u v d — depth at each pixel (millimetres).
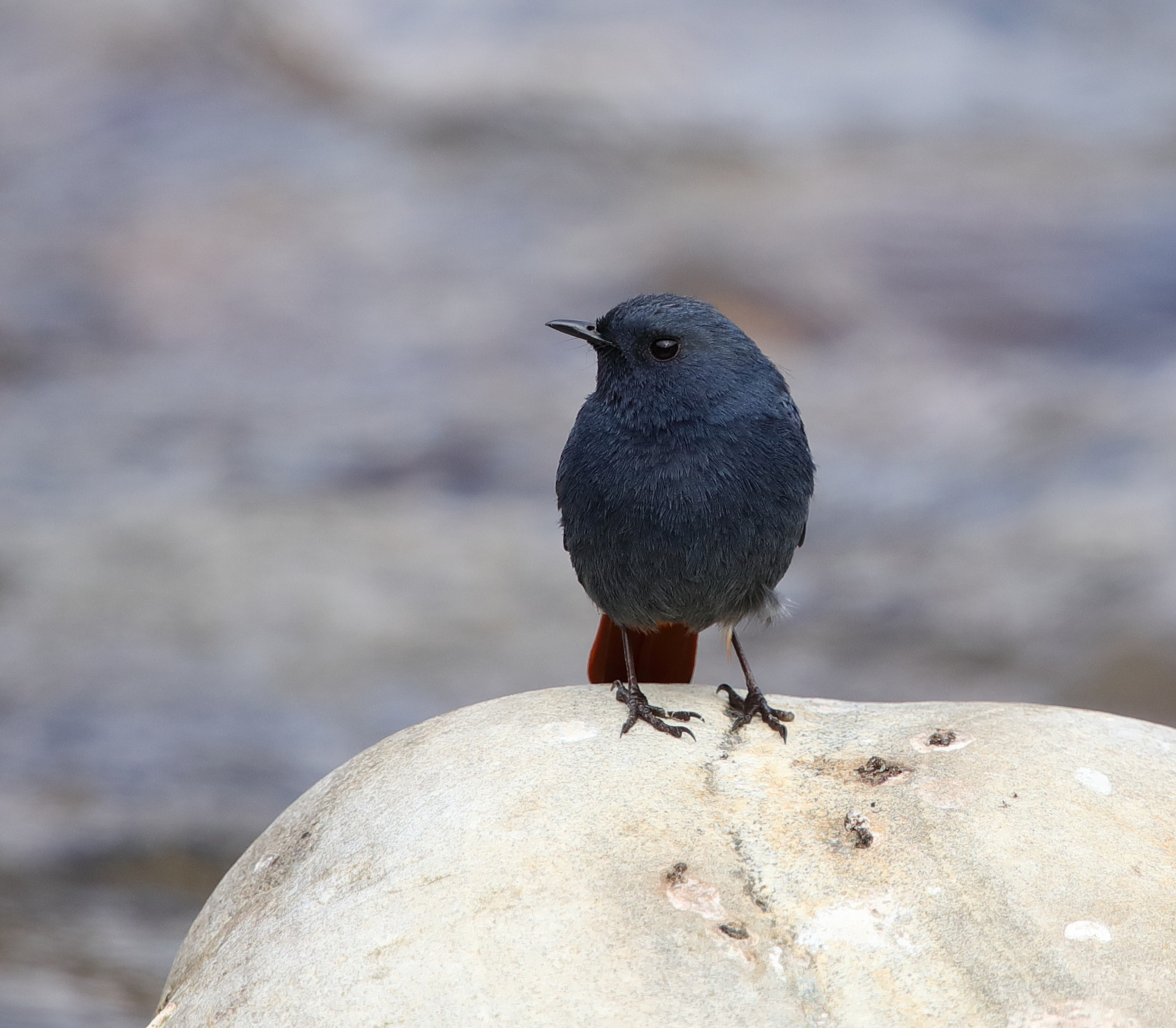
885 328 20844
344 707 12867
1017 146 27359
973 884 5000
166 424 17969
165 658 13438
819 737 5840
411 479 16906
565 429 17922
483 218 23578
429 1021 4652
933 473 17078
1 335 19719
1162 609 13461
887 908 4938
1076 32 32438
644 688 6375
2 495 16344
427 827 5363
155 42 27375
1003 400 18875
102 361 19547
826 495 16781
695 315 6297
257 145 25109
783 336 20719
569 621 14250
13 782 11734
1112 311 21188
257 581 14703
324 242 22344
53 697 12859
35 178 23766
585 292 21281
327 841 5590
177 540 15414
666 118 27703
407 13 30188
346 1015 4730
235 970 5156
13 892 10250
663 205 24531
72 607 14281
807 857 5125
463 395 18703
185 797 11570
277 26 28328
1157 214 24219
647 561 6352
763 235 23234
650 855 5109
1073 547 14906
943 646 13656
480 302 20984
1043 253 22672
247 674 13281
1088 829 5227
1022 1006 4660
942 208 24594
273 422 18031
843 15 32062
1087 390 18859
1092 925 4871
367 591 14641
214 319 20438
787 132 27641
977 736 5723
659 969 4738
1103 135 27938
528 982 4715
